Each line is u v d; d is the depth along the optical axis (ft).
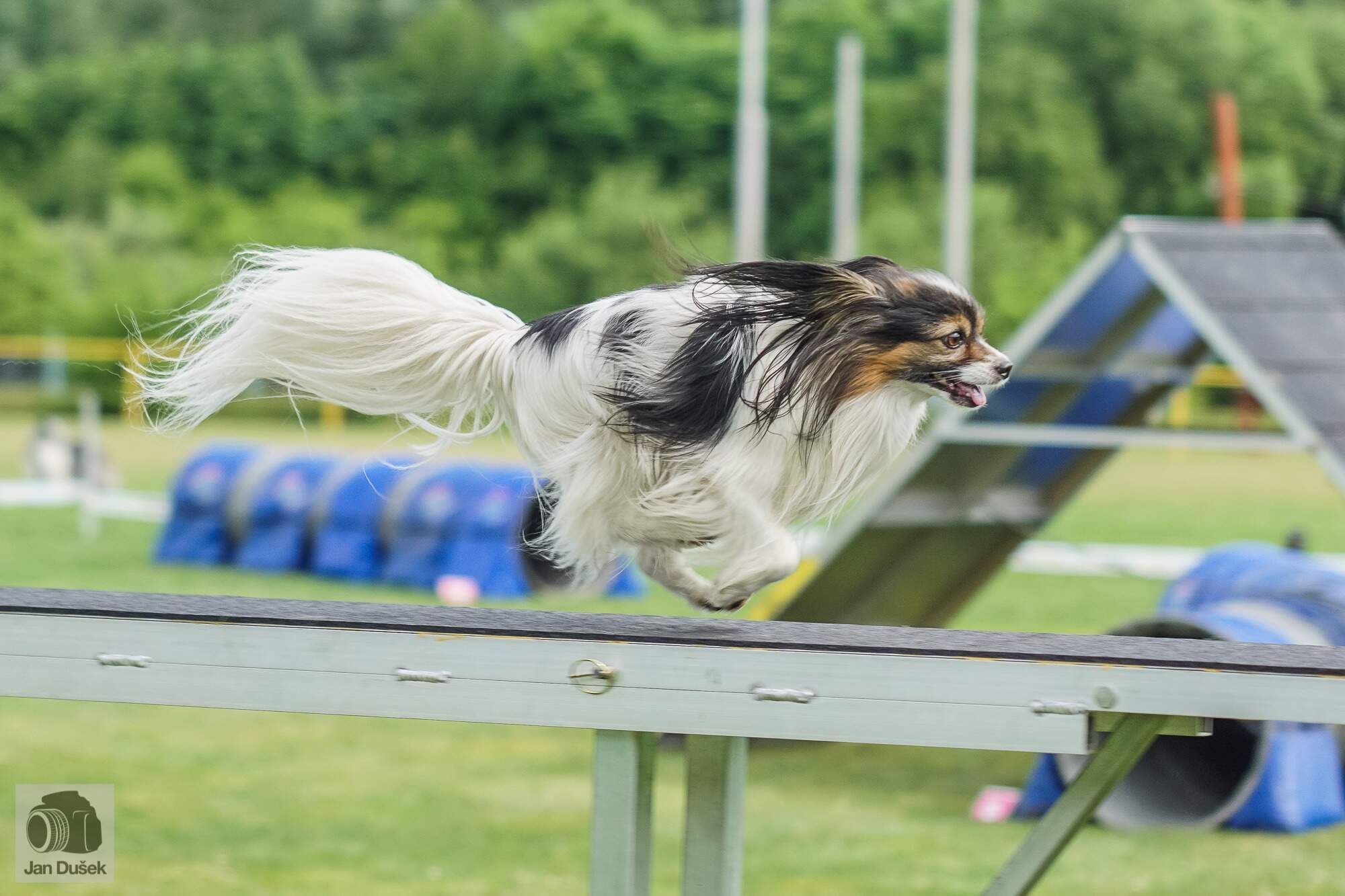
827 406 13.16
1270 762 22.89
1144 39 142.72
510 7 167.63
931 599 33.09
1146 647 12.51
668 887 19.61
